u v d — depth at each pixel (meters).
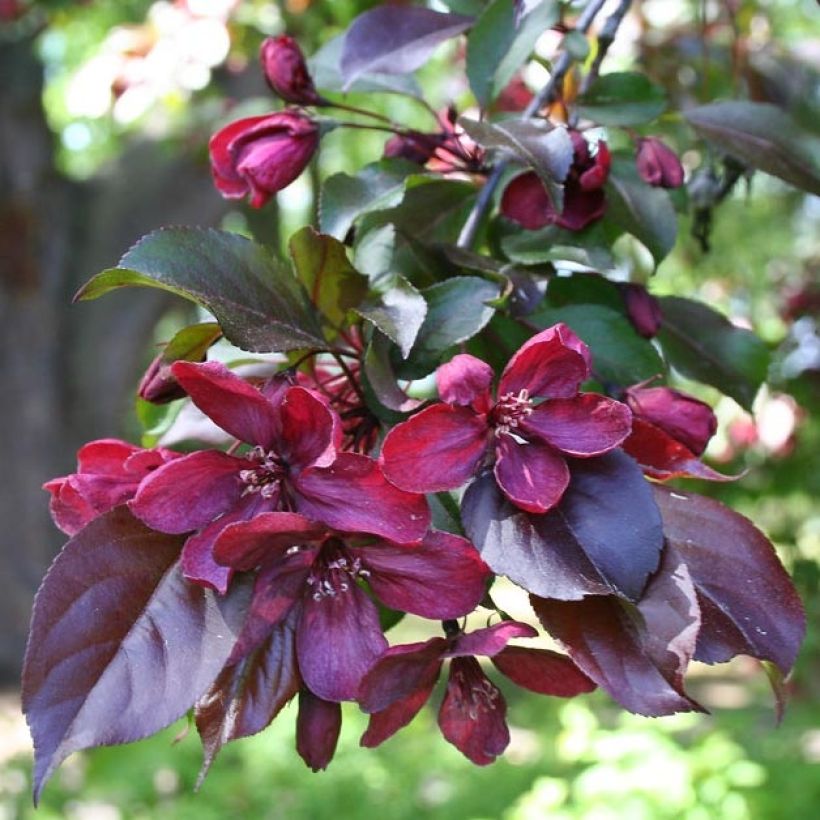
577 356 0.21
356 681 0.21
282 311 0.23
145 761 0.87
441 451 0.21
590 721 0.64
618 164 0.30
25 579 1.24
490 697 0.23
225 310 0.22
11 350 1.22
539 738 0.94
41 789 0.19
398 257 0.27
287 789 0.86
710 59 0.48
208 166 1.07
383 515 0.21
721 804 0.60
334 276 0.24
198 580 0.20
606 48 0.30
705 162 0.41
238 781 0.87
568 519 0.21
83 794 0.85
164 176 1.21
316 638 0.21
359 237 0.28
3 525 1.23
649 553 0.20
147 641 0.20
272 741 0.91
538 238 0.28
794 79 0.47
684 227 0.68
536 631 0.20
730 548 0.22
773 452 0.63
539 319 0.27
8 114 1.20
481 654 0.20
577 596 0.20
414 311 0.23
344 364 0.24
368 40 0.31
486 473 0.21
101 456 0.23
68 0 0.98
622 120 0.30
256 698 0.21
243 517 0.21
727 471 0.61
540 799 0.61
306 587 0.21
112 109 0.64
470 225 0.28
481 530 0.21
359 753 0.90
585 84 0.30
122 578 0.20
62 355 1.24
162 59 0.58
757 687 1.17
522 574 0.20
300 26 0.73
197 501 0.21
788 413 0.61
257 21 0.75
